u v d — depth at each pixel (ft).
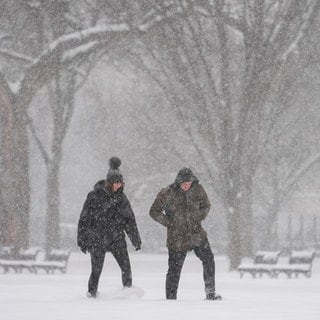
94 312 95.30
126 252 123.85
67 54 382.63
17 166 403.54
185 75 365.40
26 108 399.24
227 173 376.89
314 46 375.25
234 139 374.84
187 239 121.90
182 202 121.39
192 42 366.02
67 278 269.44
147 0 360.89
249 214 429.38
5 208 401.90
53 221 470.80
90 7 400.26
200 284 236.02
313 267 422.82
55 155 466.70
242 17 359.25
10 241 401.08
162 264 419.13
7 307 106.93
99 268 123.13
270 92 376.27
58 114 458.50
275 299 134.82
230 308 102.22
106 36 369.09
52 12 386.93
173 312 94.99
